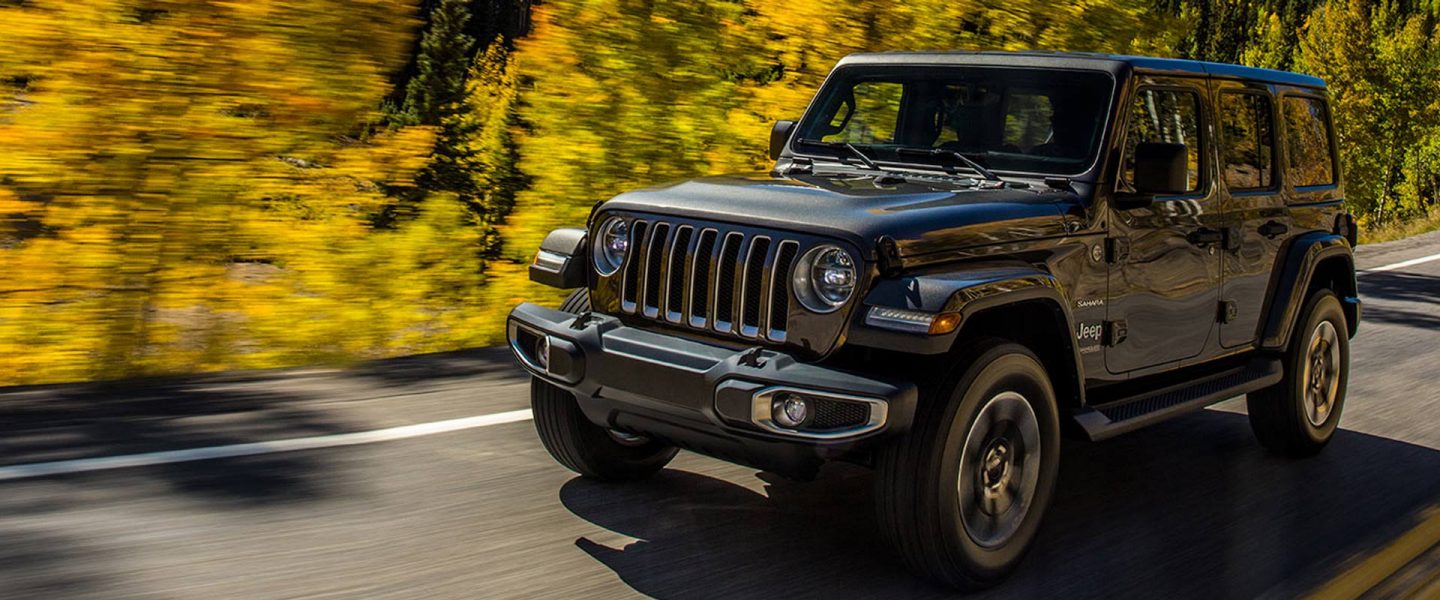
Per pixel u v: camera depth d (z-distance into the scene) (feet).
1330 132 23.99
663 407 15.05
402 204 33.17
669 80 38.58
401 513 16.69
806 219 14.78
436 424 21.01
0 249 26.84
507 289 35.12
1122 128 17.81
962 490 14.71
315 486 17.56
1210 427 24.53
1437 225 76.84
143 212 27.86
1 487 16.72
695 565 15.58
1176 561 16.65
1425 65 197.16
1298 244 21.95
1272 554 17.04
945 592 15.17
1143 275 18.20
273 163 29.78
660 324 15.83
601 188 37.63
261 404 21.63
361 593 14.01
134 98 27.37
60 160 26.86
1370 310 39.40
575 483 18.45
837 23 41.86
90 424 19.86
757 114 40.91
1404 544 17.63
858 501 18.40
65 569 14.16
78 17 26.61
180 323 28.55
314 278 30.17
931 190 16.71
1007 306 15.38
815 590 15.01
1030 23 47.50
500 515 16.90
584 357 15.80
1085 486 20.03
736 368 14.30
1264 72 21.97
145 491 16.89
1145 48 52.37
